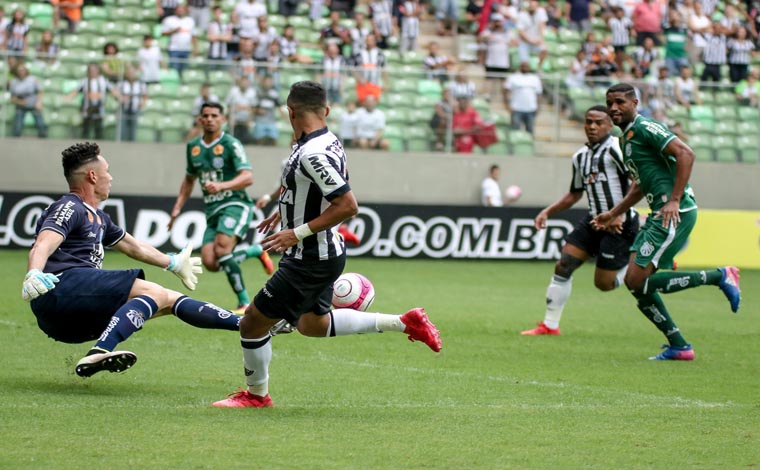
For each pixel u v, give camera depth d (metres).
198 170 31.50
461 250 53.47
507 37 63.03
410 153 58.06
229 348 24.75
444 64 61.62
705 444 15.50
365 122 57.31
